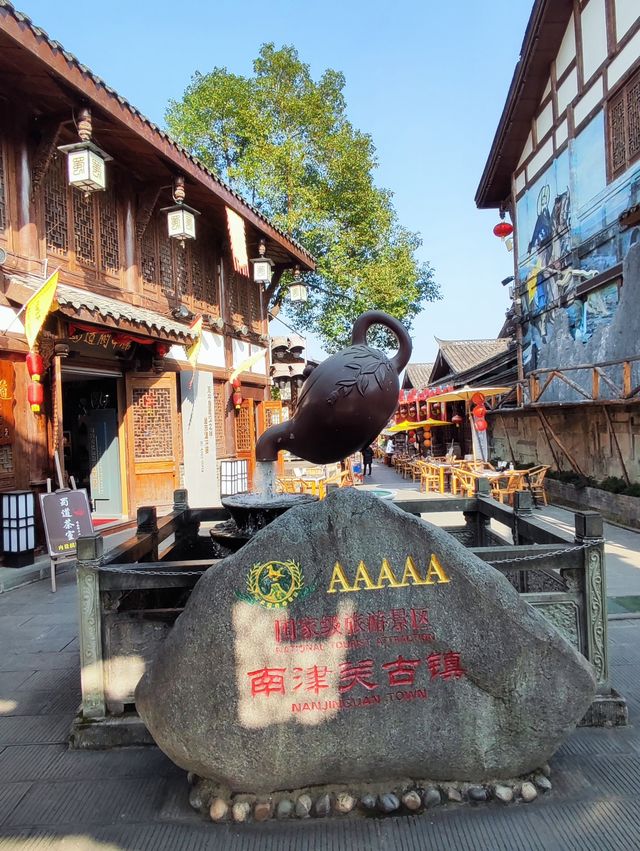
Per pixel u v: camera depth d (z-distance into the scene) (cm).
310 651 254
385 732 254
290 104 1769
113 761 297
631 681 370
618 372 962
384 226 1897
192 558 569
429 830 241
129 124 737
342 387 317
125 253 931
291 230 1758
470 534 554
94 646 312
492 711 256
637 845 229
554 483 1231
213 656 250
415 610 258
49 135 723
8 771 290
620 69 1019
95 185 688
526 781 265
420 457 2088
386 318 356
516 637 257
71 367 858
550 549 324
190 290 1139
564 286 1237
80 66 634
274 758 250
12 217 707
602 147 1082
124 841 239
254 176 1747
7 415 691
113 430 1022
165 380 1002
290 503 367
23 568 673
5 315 682
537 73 1317
